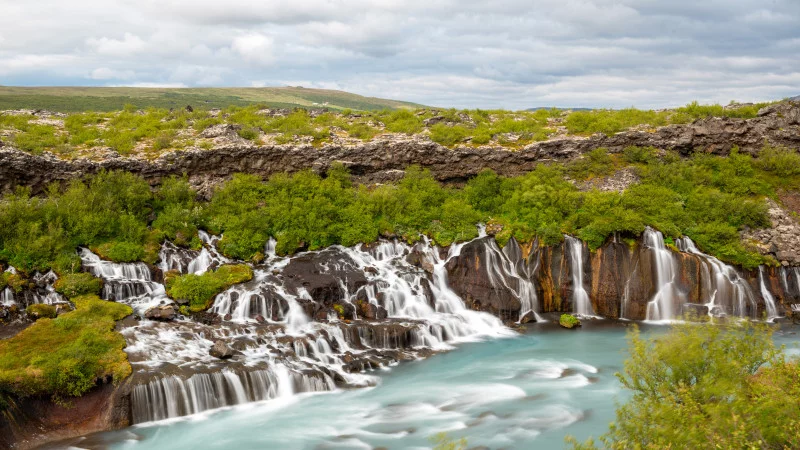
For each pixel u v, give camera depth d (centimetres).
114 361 3153
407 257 4762
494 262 4709
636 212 5009
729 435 1884
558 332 4341
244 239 4625
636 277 4659
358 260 4694
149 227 4681
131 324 3616
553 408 3114
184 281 4059
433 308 4441
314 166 5491
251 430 2898
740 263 4694
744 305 4547
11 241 4034
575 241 4806
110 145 5281
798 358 2783
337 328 3847
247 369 3241
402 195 5244
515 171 5816
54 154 4894
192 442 2788
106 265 4166
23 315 3650
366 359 3666
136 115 6600
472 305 4522
